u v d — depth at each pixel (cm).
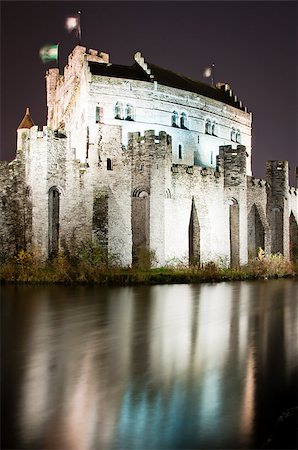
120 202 4938
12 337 2295
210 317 2888
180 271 5031
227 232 6044
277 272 5688
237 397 1501
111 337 2312
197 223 5681
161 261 5109
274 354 2011
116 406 1428
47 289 3950
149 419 1344
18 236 4931
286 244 6856
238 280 5188
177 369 1786
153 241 5056
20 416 1355
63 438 1235
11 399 1478
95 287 4150
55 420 1331
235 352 2044
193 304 3375
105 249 4756
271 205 6838
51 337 2300
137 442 1216
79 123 6481
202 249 5703
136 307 3175
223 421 1326
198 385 1611
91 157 4834
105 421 1329
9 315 2855
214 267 5181
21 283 4359
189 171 5659
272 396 1509
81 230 4809
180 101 6856
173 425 1311
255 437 1248
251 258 6312
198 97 7144
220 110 7600
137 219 5219
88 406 1430
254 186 6444
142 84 6425
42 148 4738
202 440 1226
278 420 1326
